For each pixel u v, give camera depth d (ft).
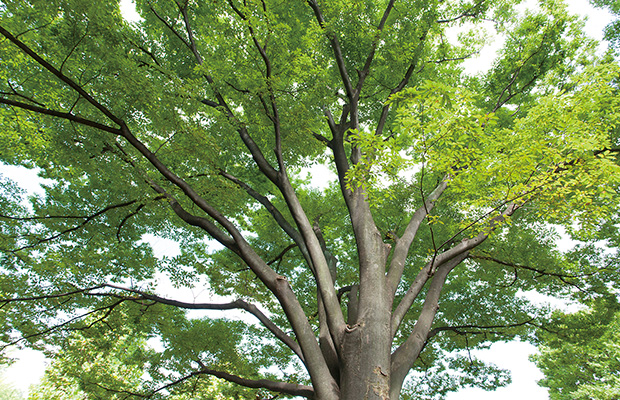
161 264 23.06
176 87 17.03
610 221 21.48
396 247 18.29
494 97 26.04
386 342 13.82
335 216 29.14
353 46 22.72
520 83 25.68
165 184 19.88
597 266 22.50
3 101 13.85
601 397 41.39
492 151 15.33
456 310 25.38
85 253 23.04
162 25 23.70
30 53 13.44
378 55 23.79
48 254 22.09
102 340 21.85
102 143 17.43
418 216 20.18
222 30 18.63
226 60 19.54
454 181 13.96
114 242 25.11
